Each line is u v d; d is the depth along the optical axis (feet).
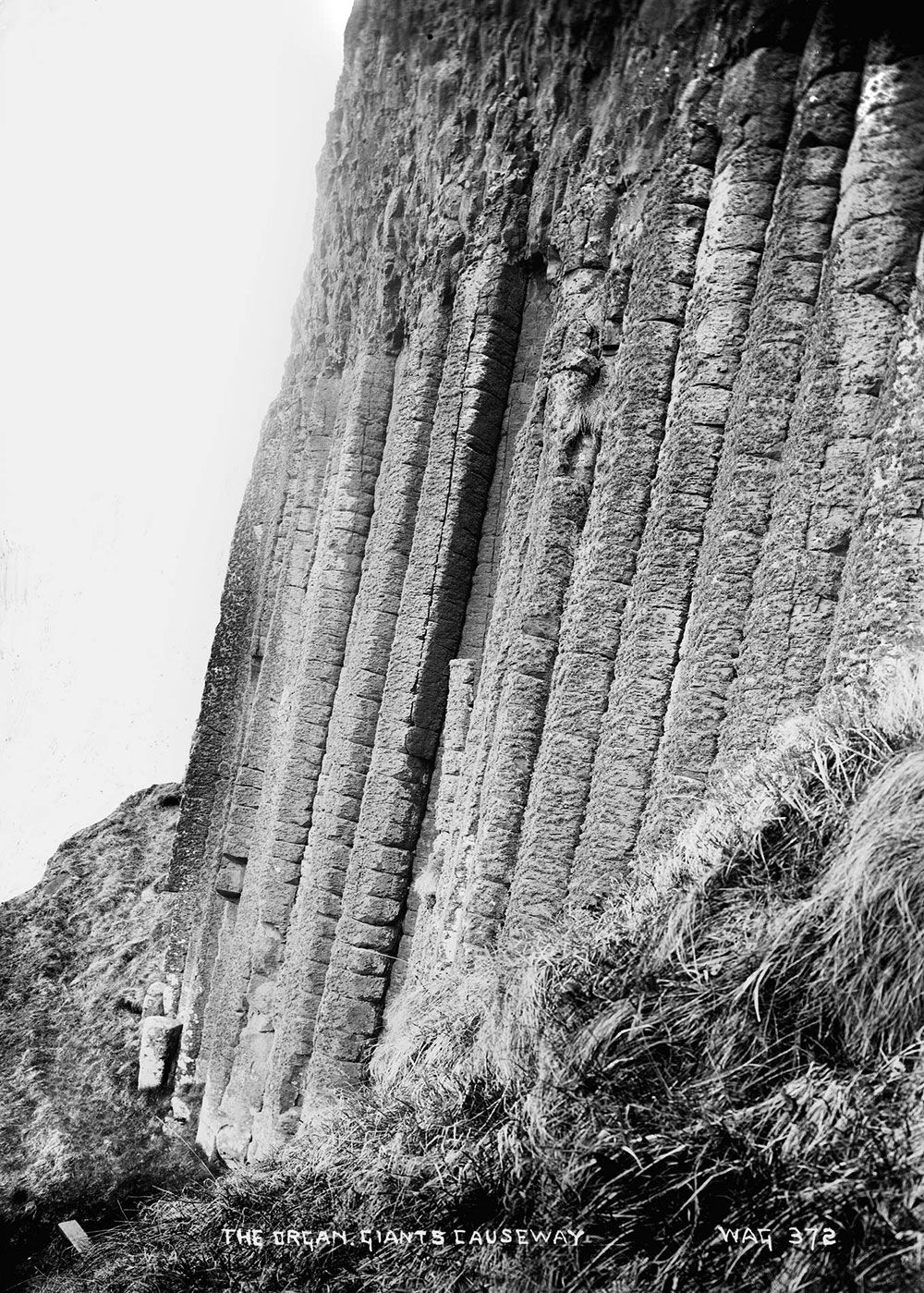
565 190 25.49
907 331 16.17
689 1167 11.27
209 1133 34.53
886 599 15.30
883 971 11.15
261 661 40.11
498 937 21.98
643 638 20.10
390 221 30.71
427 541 28.50
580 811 21.26
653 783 19.51
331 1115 23.06
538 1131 13.25
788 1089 11.23
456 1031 19.27
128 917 50.01
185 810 41.81
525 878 21.61
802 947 12.09
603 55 24.36
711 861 14.32
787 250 18.43
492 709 24.80
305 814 33.14
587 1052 13.44
